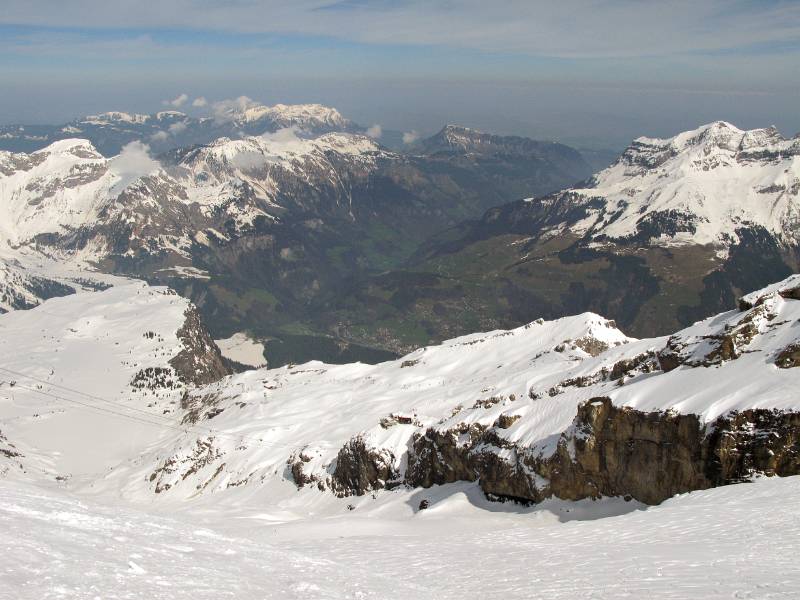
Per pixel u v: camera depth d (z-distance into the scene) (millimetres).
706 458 94375
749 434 90375
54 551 46594
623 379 126562
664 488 100938
